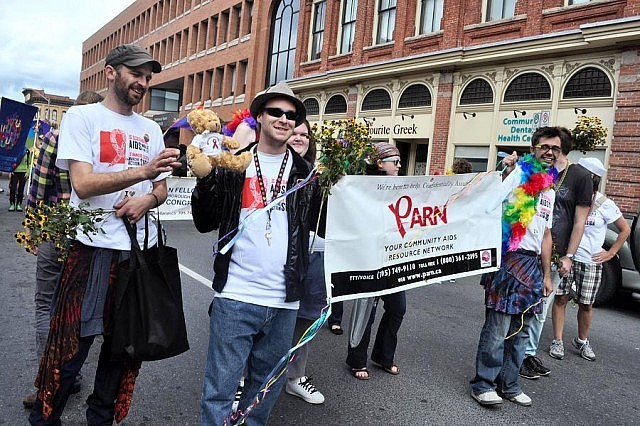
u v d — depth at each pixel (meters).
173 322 2.38
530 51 12.39
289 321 2.40
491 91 13.62
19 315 4.73
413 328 5.27
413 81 15.79
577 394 3.85
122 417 2.59
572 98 11.84
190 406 3.20
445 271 3.33
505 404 3.57
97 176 2.23
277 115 2.32
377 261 2.99
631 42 10.70
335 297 2.79
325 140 2.57
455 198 3.33
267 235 2.28
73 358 2.35
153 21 38.72
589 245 4.62
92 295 2.35
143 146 2.58
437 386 3.79
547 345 5.04
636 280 6.46
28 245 2.28
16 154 10.95
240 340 2.27
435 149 14.94
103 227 2.38
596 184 4.69
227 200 2.31
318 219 2.60
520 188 3.39
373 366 4.14
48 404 2.35
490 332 3.46
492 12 13.90
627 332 5.73
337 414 3.26
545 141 3.52
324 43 19.95
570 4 12.19
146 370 3.72
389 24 17.14
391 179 2.99
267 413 2.49
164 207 7.74
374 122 17.19
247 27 26.55
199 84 31.52
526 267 3.37
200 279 6.71
